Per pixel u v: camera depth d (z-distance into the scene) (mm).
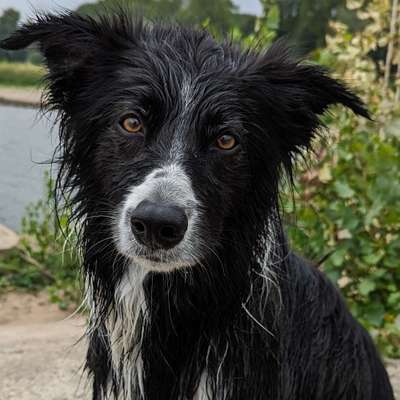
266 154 580
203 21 835
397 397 790
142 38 589
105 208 562
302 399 634
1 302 1359
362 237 935
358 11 1258
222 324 584
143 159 531
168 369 595
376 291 950
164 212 501
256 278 585
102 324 609
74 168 583
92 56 576
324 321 649
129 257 542
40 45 576
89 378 729
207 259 568
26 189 1763
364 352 675
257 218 581
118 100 551
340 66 1148
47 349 935
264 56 604
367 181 939
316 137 639
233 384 583
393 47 1221
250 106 568
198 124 542
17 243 1479
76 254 651
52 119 599
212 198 540
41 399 791
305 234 930
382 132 1021
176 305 584
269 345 583
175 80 553
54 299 1318
